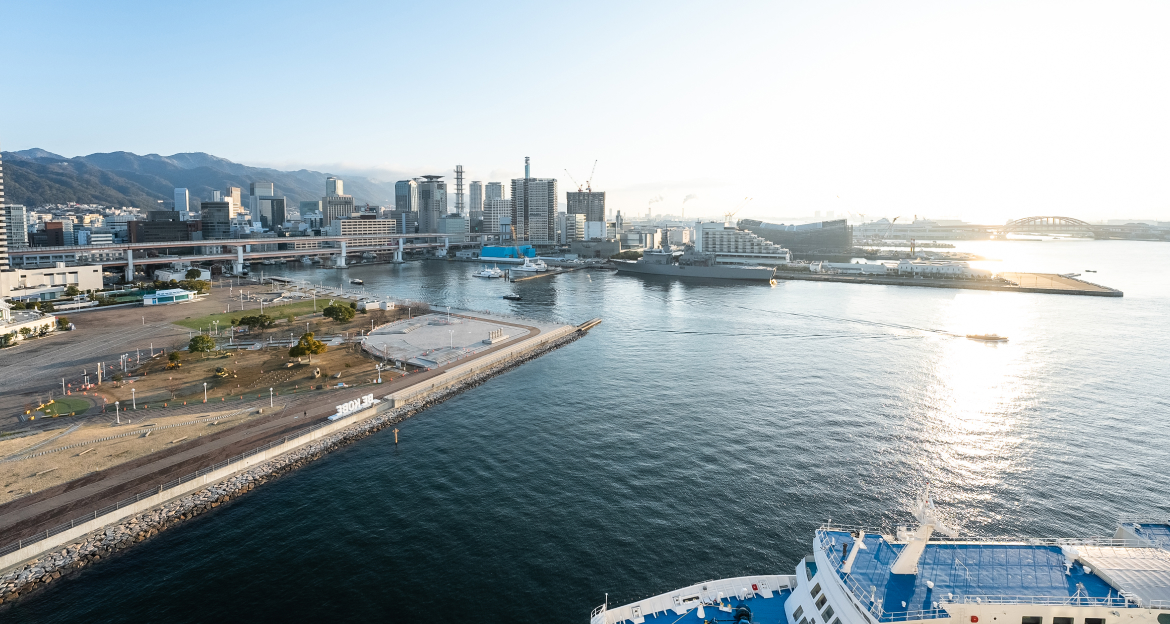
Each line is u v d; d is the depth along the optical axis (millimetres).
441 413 132625
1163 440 114875
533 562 75500
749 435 118250
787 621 53406
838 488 95125
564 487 95875
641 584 71125
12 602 67562
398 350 183250
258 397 135625
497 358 175625
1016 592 44938
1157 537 52375
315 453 108625
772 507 89188
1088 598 43844
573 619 65250
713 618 54875
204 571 73750
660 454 109062
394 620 65000
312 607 67062
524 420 127812
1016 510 88188
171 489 90312
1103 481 97375
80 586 70625
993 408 134375
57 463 99875
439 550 78062
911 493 93500
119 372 155000
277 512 88250
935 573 47500
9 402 130625
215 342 189250
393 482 98062
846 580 47531
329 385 145375
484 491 94562
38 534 77812
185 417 121938
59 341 192000
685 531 82625
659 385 154000
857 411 132750
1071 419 127000
